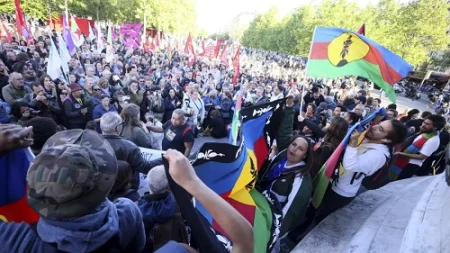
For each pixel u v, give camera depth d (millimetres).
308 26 32906
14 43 11445
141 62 15344
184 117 4293
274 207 2107
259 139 2484
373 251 2059
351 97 9430
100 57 13641
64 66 7355
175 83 9359
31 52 10984
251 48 73250
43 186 780
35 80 6152
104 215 958
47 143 950
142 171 2979
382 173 3320
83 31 25266
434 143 4160
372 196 3344
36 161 828
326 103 8914
